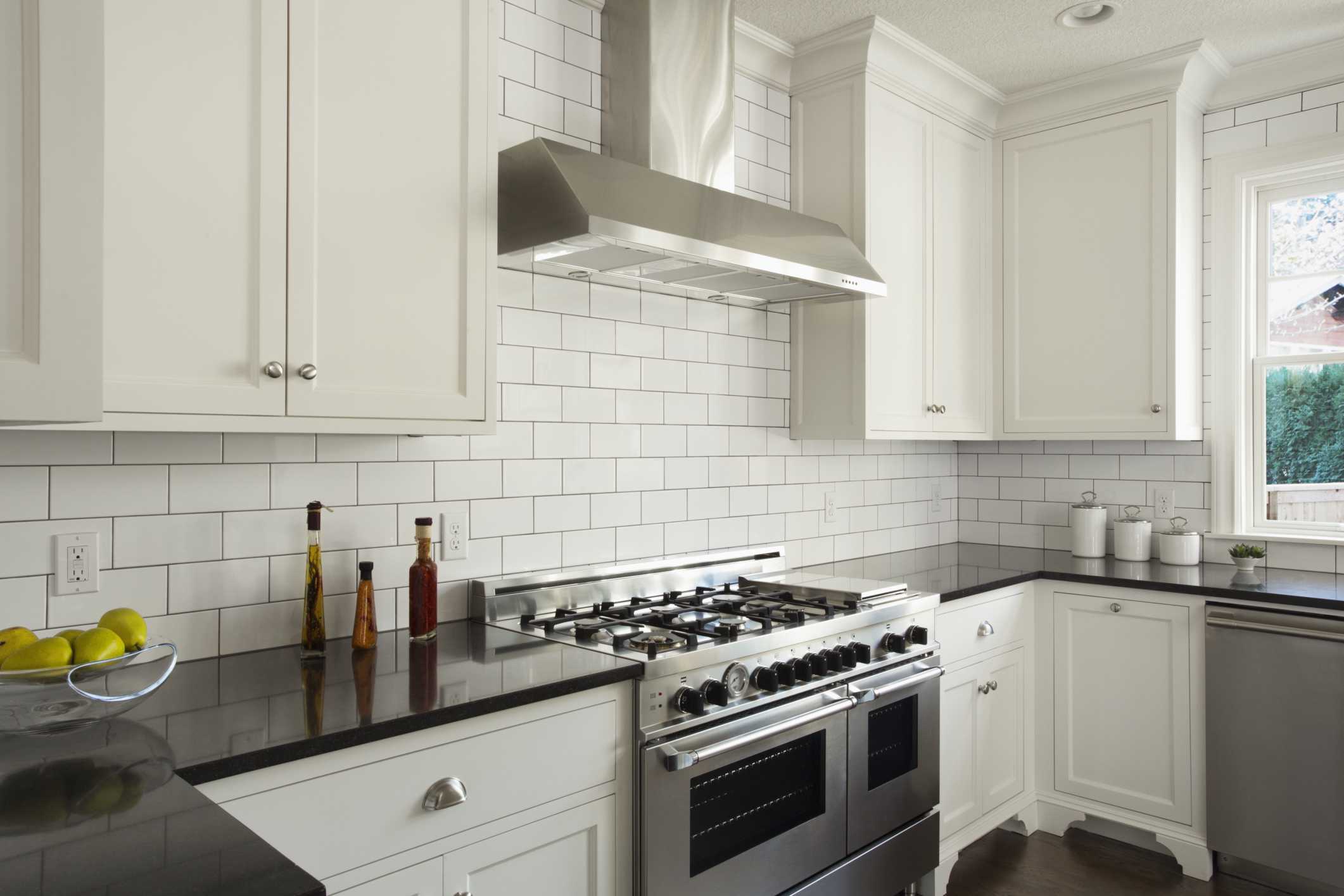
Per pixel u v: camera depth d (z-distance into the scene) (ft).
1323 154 10.43
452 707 5.13
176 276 5.01
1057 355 11.49
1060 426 11.45
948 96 10.98
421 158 6.06
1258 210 11.21
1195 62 10.37
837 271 8.55
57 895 2.73
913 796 8.60
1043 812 10.82
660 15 8.14
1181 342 10.75
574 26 8.34
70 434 5.66
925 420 10.73
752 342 10.13
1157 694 9.91
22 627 5.10
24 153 3.67
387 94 5.89
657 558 9.06
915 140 10.58
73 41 3.77
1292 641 8.89
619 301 8.74
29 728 4.29
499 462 7.83
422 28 6.07
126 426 4.83
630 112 8.22
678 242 6.97
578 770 5.88
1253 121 10.93
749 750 6.79
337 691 5.45
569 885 5.86
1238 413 11.09
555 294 8.21
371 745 4.85
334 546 6.86
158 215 4.95
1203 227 11.30
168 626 6.07
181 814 3.43
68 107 3.76
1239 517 11.07
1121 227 10.99
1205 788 9.57
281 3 5.41
